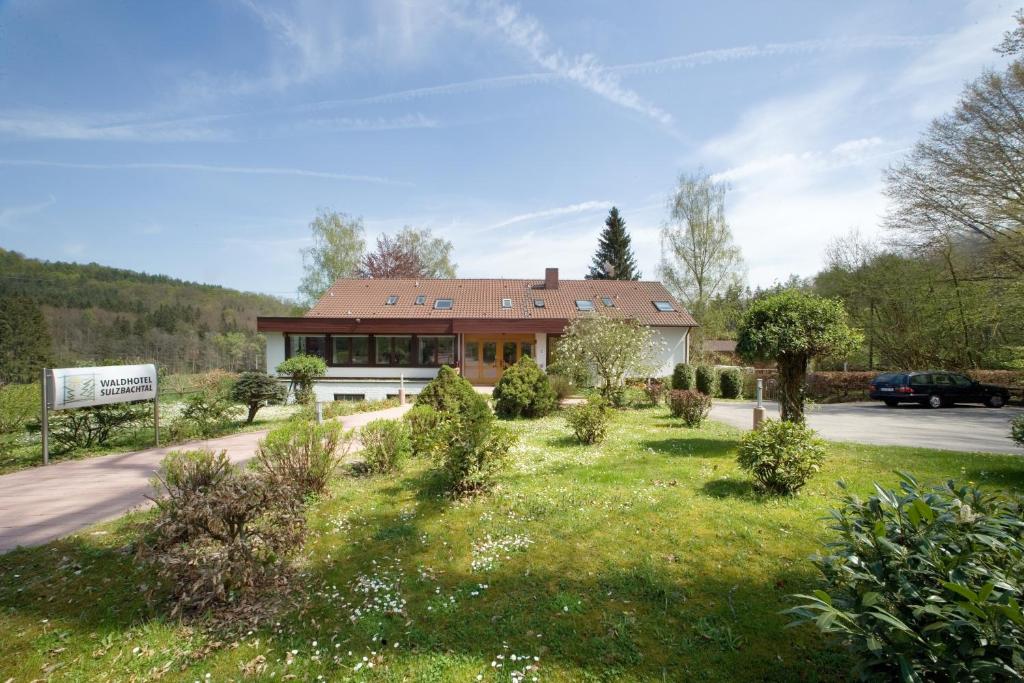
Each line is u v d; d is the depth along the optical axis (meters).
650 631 3.05
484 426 5.96
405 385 20.42
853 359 26.45
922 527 2.18
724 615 3.20
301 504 3.96
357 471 6.97
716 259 29.67
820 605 2.03
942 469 6.75
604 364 15.11
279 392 12.94
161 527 3.33
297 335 21.47
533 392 12.42
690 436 9.70
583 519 4.88
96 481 6.68
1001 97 15.74
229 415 11.59
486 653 2.89
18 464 7.78
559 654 2.86
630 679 2.64
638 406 15.33
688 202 29.91
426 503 5.50
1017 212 16.06
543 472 6.75
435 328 20.94
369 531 4.74
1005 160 15.80
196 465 4.54
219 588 3.19
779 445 5.58
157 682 2.68
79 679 2.71
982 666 1.69
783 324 7.45
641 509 5.12
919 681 1.75
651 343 16.33
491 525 4.80
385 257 36.22
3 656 2.87
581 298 24.41
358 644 3.00
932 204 17.94
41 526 4.92
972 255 19.08
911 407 18.09
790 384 7.86
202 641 3.03
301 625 3.20
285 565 3.80
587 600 3.41
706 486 5.95
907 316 23.39
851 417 14.39
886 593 2.03
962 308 20.17
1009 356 19.80
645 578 3.68
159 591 3.57
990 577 1.95
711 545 4.25
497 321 21.02
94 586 3.66
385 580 3.77
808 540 4.30
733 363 30.38
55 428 8.59
